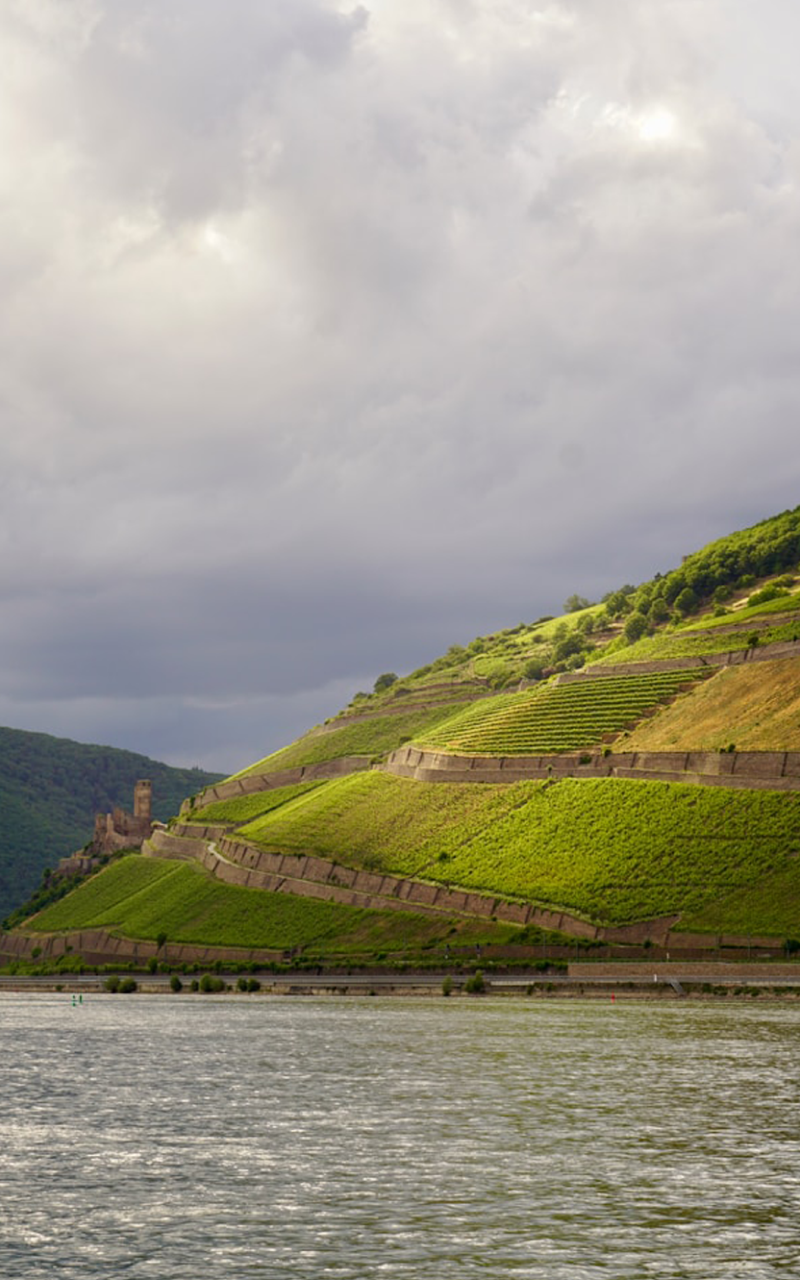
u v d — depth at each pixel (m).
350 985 180.12
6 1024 136.12
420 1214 49.94
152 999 185.75
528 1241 46.22
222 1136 66.19
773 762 186.88
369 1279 42.03
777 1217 49.16
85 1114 73.81
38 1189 54.31
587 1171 56.91
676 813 190.00
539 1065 92.00
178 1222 49.00
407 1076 88.12
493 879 196.12
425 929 193.50
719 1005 143.00
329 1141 64.44
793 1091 79.25
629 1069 89.19
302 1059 98.62
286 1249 45.41
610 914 173.25
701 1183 54.53
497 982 165.75
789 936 155.50
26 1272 42.94
